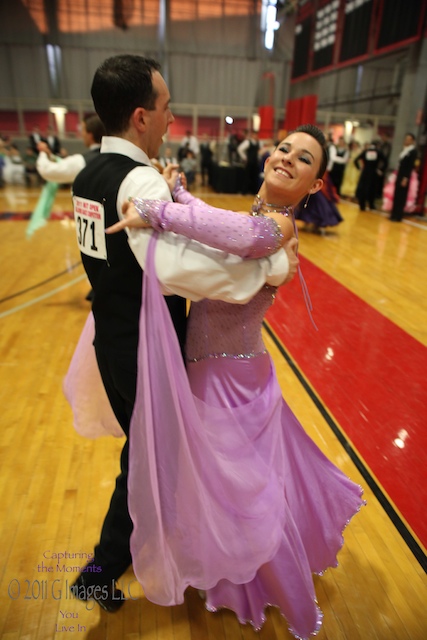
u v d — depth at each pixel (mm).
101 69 1055
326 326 3545
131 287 1119
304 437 1457
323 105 16875
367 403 2564
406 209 8367
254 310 1173
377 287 4461
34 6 14656
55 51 15258
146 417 1108
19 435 2223
